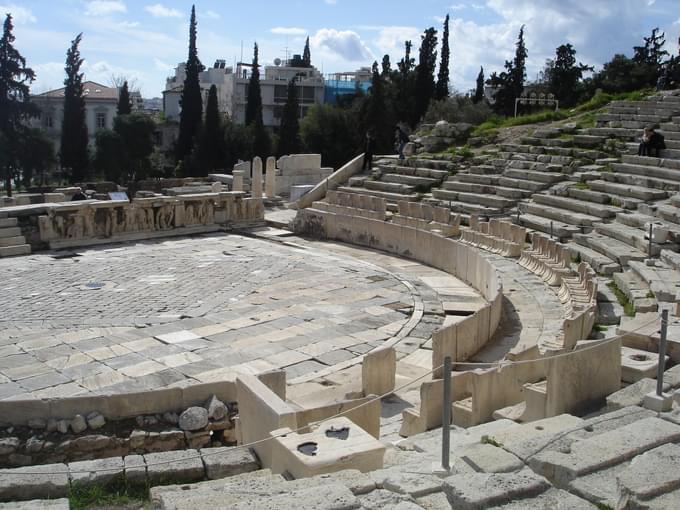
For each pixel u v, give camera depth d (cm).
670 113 2870
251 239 2709
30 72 5628
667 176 2303
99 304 1714
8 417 980
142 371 1265
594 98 3534
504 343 1398
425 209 2589
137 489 731
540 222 2330
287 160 3853
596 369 846
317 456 633
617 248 1881
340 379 1238
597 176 2531
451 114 5534
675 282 1491
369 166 3388
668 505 455
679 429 602
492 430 784
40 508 597
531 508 482
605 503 496
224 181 4247
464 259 2058
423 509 494
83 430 980
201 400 1034
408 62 7112
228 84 10262
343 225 2669
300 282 1986
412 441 784
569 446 596
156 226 2706
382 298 1828
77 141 5803
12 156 5544
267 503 486
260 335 1491
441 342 1237
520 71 6594
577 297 1552
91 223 2514
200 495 577
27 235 2389
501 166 2961
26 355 1341
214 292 1848
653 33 6412
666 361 951
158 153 6950
